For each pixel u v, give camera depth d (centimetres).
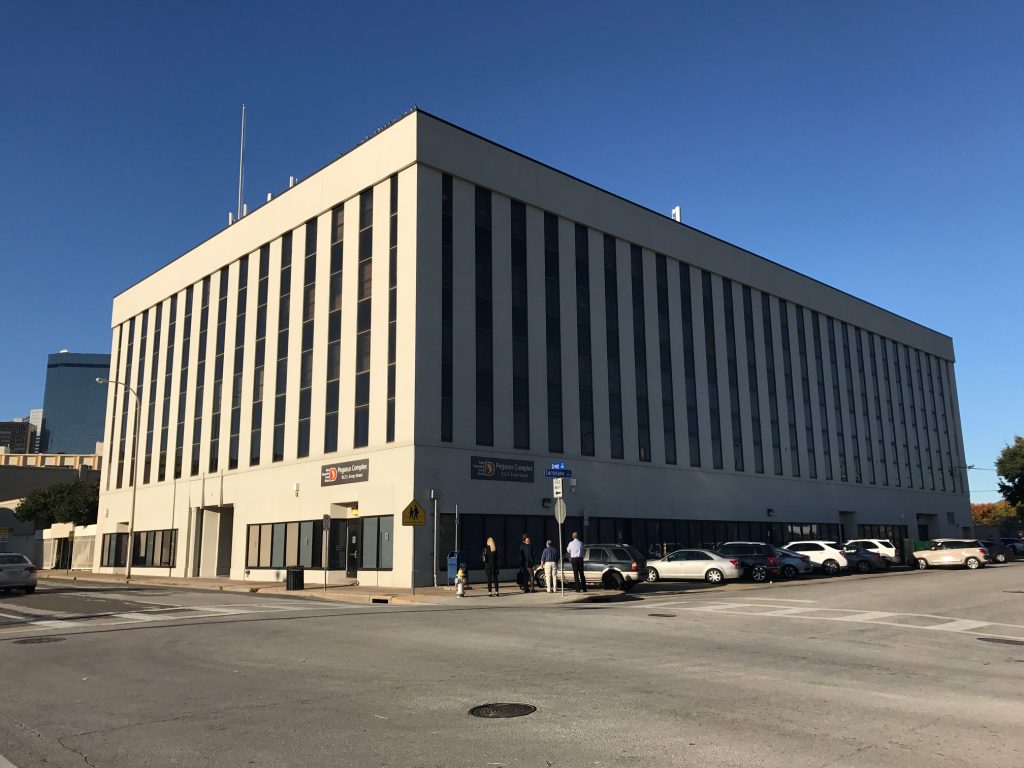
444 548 3072
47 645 1393
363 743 699
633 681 960
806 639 1348
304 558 3516
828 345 5516
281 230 4009
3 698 938
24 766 664
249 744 706
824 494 5131
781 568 3356
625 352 3997
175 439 4600
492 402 3347
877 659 1135
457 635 1419
